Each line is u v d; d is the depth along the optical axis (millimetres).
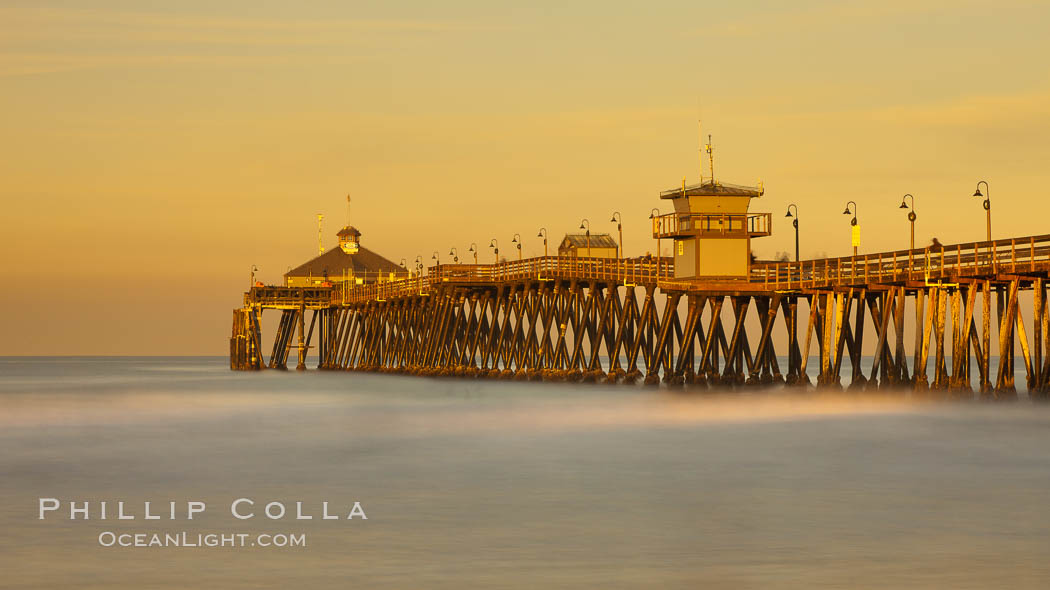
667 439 83812
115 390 178625
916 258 97812
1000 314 93312
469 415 109062
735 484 63812
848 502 58031
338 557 47906
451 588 43406
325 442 87688
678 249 127000
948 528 51844
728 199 122875
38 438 93125
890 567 45531
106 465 74562
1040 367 89312
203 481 67062
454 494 61625
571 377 149750
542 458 75312
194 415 118250
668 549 48656
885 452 74375
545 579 44438
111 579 44969
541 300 159625
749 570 45375
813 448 77062
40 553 49031
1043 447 75125
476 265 174750
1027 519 53594
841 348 108750
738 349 127562
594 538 50781
